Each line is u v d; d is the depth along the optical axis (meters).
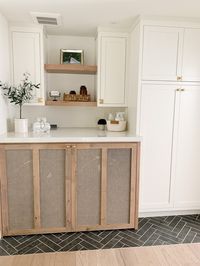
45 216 2.31
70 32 2.86
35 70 2.64
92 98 3.11
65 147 2.23
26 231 2.30
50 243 2.20
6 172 2.21
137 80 2.43
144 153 2.54
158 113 2.49
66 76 3.05
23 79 2.63
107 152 2.31
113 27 2.66
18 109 2.93
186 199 2.69
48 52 2.99
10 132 2.56
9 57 2.58
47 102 2.72
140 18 2.32
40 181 2.26
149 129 2.50
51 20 2.45
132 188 2.39
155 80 2.44
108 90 2.77
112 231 2.43
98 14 2.30
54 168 2.26
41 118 2.73
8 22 2.51
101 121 2.94
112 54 2.71
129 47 2.72
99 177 2.33
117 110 3.12
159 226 2.52
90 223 2.38
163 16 2.33
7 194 2.24
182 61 2.46
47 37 2.95
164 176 2.61
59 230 2.34
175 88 2.48
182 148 2.59
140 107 2.46
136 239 2.28
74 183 2.29
